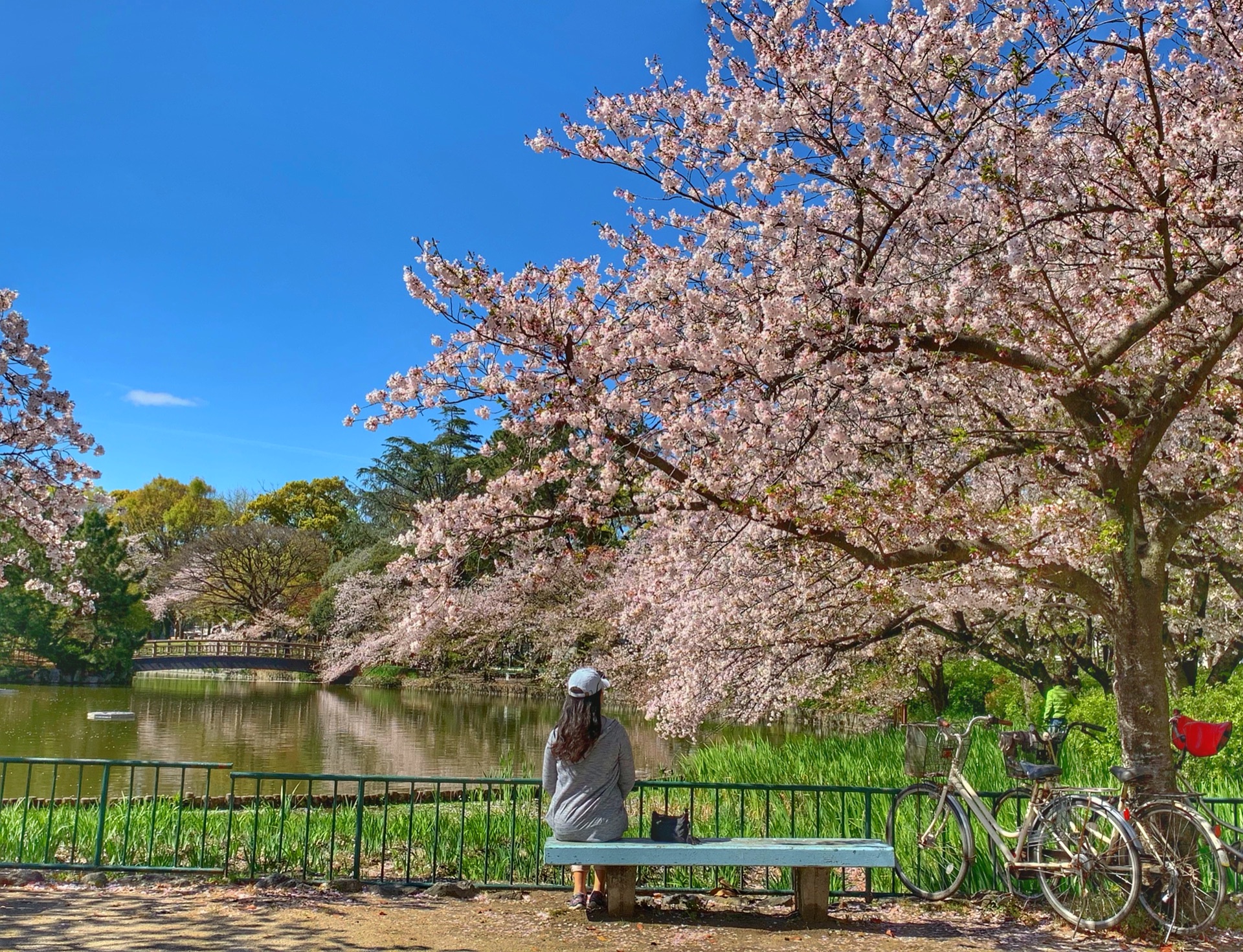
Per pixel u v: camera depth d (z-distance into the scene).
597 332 6.25
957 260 6.11
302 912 5.09
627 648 19.75
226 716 24.22
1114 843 5.00
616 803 5.18
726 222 6.88
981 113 6.10
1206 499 5.70
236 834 7.30
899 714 16.61
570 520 6.55
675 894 5.68
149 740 18.94
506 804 9.42
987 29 6.10
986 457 6.51
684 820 5.19
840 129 6.42
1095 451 5.69
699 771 11.45
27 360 8.11
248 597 49.50
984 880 5.68
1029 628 12.51
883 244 7.32
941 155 6.46
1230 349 7.19
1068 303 7.19
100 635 35.69
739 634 10.45
